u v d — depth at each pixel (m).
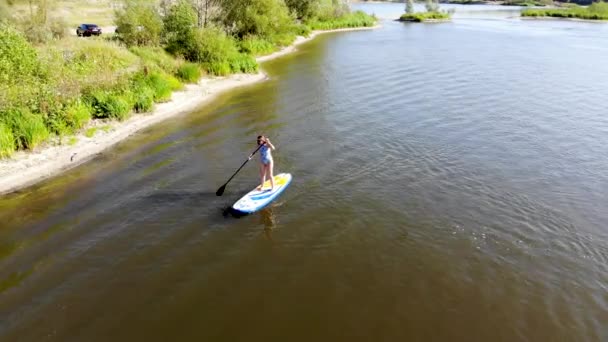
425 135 19.19
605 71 32.38
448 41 50.84
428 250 11.30
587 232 11.91
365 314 9.25
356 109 23.22
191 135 19.58
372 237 11.87
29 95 18.16
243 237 11.96
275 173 15.62
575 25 71.62
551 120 21.08
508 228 12.14
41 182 15.02
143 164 16.52
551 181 14.84
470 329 8.80
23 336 8.77
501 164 16.19
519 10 116.38
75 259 11.10
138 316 9.28
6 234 12.15
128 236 12.08
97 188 14.68
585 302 9.44
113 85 22.17
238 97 26.23
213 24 38.50
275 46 45.81
